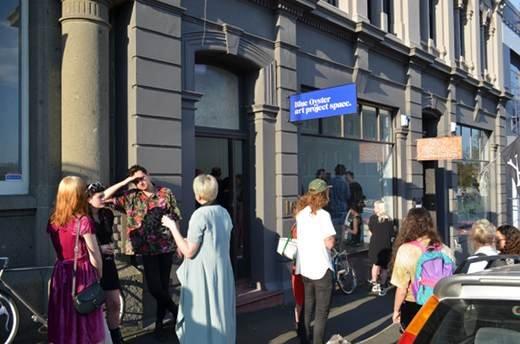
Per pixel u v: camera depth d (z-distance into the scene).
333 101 8.09
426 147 12.81
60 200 4.28
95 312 4.27
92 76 5.89
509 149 13.17
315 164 10.02
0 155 5.82
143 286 6.20
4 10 5.90
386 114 12.58
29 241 5.83
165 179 6.63
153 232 5.69
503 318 2.38
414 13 13.32
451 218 15.16
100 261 4.34
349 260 10.68
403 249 4.71
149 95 6.49
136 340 5.83
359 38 10.88
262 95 8.53
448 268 4.47
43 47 5.98
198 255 4.40
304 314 5.71
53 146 5.98
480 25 18.41
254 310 7.90
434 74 14.53
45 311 5.57
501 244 5.54
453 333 2.43
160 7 6.66
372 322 7.53
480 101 17.73
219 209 4.59
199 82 8.05
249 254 8.58
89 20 5.90
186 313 4.36
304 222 5.63
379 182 12.15
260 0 8.46
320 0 9.95
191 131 7.22
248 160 8.65
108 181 6.09
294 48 9.05
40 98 5.95
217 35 7.63
